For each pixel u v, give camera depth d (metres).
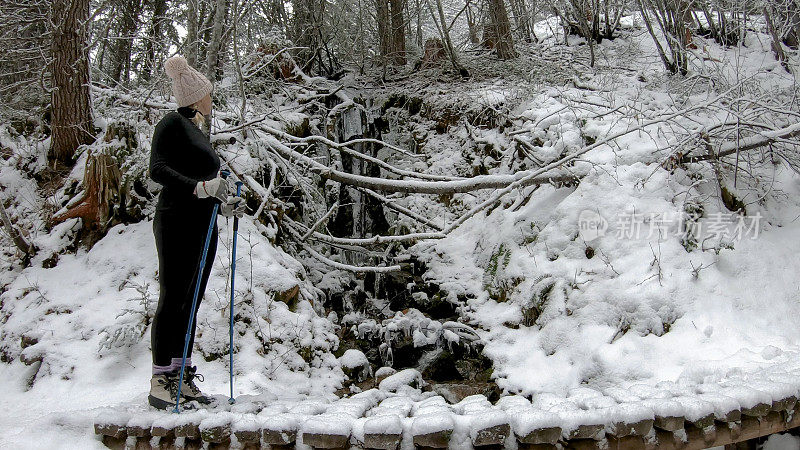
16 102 7.67
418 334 5.82
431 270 6.88
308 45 10.21
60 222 5.84
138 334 4.72
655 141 6.25
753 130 6.27
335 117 8.75
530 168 7.05
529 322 5.63
